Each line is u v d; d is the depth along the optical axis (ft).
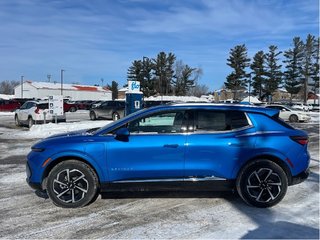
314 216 18.25
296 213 18.70
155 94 331.98
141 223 17.21
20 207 19.69
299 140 20.01
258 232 16.10
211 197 21.38
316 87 275.80
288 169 19.76
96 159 19.20
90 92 378.32
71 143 19.39
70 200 19.39
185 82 344.08
